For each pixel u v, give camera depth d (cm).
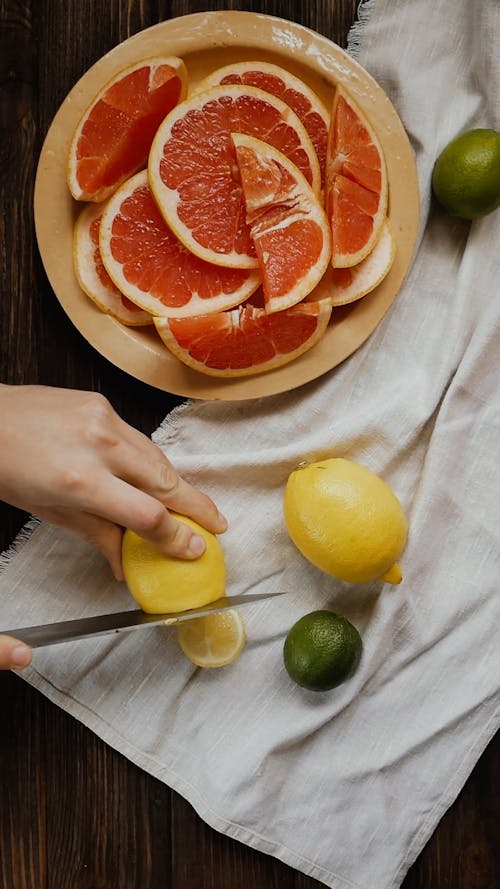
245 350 80
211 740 84
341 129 80
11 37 83
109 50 83
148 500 75
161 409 84
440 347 84
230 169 80
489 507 84
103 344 81
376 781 84
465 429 84
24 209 83
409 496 85
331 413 84
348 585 84
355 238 80
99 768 85
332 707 83
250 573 84
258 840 83
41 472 75
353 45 83
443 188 81
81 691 84
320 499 78
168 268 80
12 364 84
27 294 84
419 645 84
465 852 85
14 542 83
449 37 83
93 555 84
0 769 84
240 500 84
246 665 84
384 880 84
